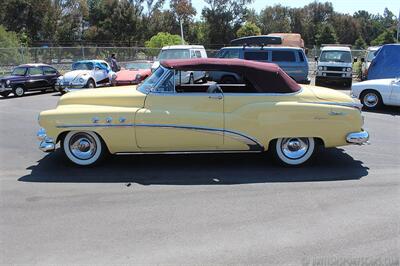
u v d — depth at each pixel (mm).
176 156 7559
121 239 4391
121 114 6535
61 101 6992
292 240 4340
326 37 87500
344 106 6719
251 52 17844
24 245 4297
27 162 7363
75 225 4746
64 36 64375
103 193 5754
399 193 5699
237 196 5602
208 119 6547
